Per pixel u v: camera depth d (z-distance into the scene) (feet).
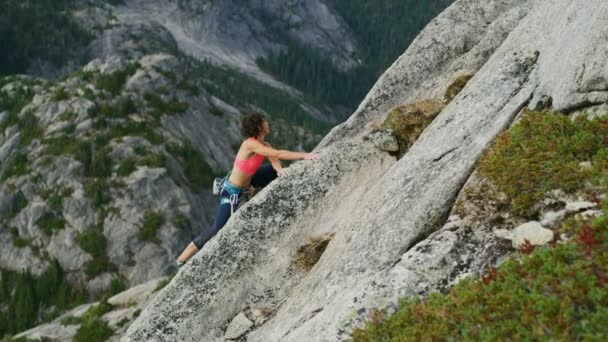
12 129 394.11
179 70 460.55
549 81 28.55
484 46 41.75
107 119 395.14
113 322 157.48
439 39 44.83
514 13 42.29
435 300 21.75
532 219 23.89
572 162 23.79
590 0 27.37
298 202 34.81
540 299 18.66
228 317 34.12
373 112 44.04
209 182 391.65
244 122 36.32
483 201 25.54
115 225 336.90
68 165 358.84
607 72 25.17
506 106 29.86
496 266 22.66
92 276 317.42
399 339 20.67
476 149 28.02
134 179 355.97
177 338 34.63
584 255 19.85
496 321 19.10
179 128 419.95
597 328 17.44
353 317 23.85
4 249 327.47
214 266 34.63
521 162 25.03
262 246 34.50
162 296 35.24
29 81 476.54
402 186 29.32
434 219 26.91
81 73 429.38
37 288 308.60
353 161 35.47
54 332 165.37
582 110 26.43
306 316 27.55
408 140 37.19
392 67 44.86
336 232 32.76
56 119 396.37
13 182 351.05
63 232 331.57
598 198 22.08
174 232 339.98
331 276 28.53
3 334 288.30
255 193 39.14
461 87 39.68
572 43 27.22
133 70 435.12
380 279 24.66
